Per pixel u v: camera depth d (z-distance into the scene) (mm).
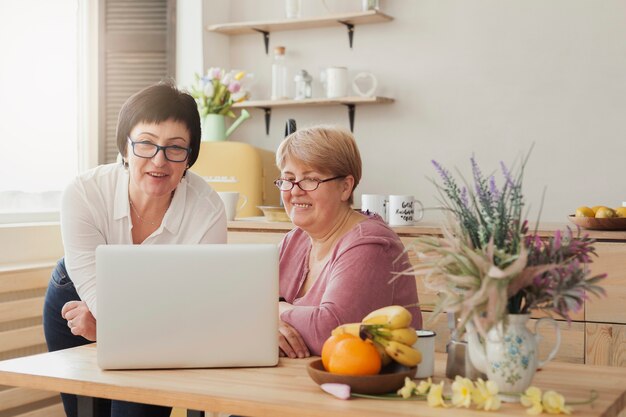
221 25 4289
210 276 1660
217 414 3092
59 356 1809
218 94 4051
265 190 3957
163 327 1657
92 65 4191
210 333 1664
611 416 1396
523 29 3863
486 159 3947
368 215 2205
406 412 1343
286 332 1833
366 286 1914
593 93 3752
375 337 1499
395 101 4113
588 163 3766
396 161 4125
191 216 2303
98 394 1562
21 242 3447
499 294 1360
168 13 4246
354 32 4211
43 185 3830
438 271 1426
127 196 2250
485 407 1348
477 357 1468
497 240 1411
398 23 4102
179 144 2094
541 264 1419
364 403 1401
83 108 4148
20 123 3709
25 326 3307
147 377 1605
